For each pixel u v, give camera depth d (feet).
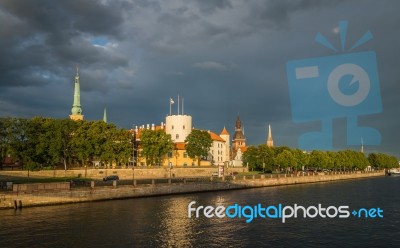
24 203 228.43
